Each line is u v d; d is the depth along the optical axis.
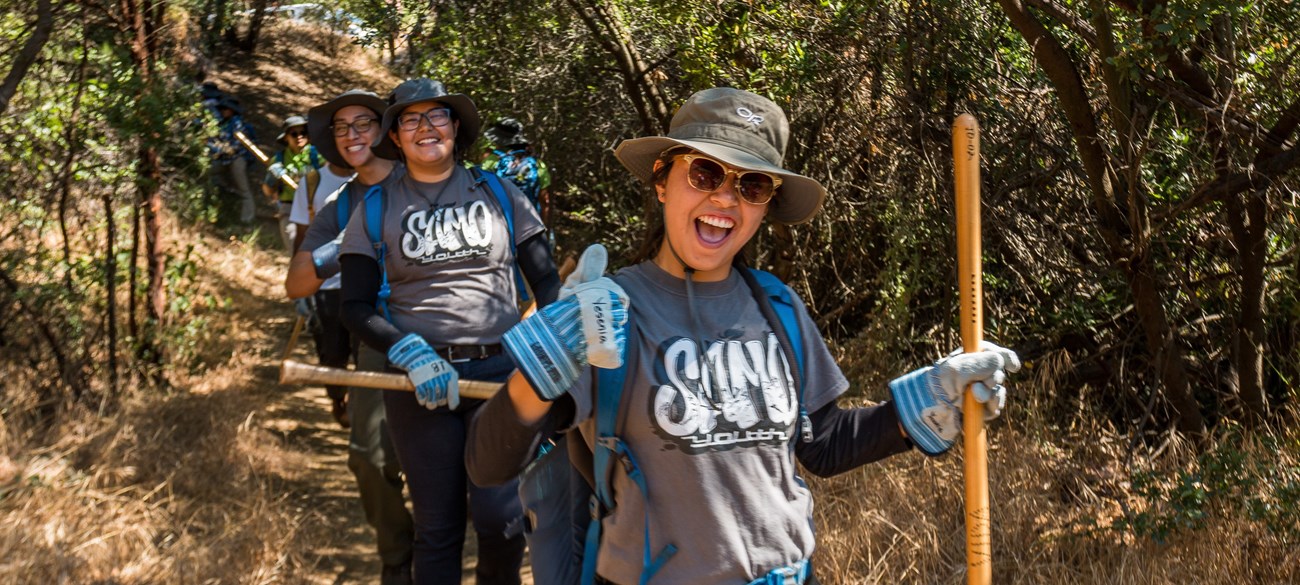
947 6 4.98
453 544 3.50
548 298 3.65
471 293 3.56
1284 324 4.84
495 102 8.26
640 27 6.85
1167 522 3.78
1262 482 3.90
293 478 5.54
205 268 9.20
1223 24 4.09
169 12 6.33
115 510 4.59
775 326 2.11
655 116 7.20
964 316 2.11
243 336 8.10
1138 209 4.36
